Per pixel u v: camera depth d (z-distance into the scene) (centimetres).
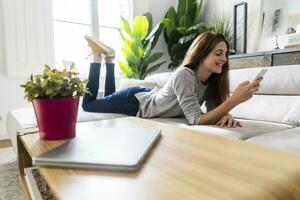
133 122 95
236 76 164
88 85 152
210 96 139
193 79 121
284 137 84
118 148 55
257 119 145
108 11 343
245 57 234
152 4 363
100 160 48
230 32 286
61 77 70
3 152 199
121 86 227
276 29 244
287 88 141
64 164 48
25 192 74
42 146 64
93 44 150
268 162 48
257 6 263
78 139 65
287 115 124
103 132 72
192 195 35
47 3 273
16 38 259
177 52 332
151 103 140
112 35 348
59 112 69
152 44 329
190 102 115
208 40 121
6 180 136
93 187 39
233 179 40
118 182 41
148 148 56
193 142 64
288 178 41
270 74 151
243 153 54
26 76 268
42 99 68
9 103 264
